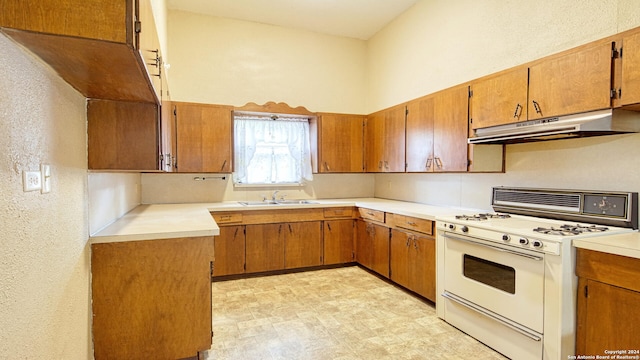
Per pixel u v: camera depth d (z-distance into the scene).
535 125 2.22
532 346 1.97
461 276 2.50
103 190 2.16
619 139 2.12
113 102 1.95
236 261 3.76
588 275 1.80
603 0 2.16
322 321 2.70
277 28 4.50
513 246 2.07
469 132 2.82
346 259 4.25
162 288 2.00
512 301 2.09
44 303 1.25
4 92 1.00
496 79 2.57
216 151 3.91
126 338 1.95
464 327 2.48
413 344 2.33
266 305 3.03
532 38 2.62
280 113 4.29
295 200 4.57
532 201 2.60
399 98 4.26
